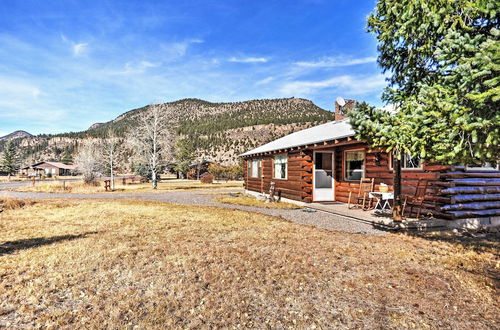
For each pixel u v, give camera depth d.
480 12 3.65
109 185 24.56
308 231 6.85
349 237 6.28
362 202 10.16
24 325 2.70
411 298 3.31
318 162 12.12
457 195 7.54
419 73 5.09
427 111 3.79
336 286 3.64
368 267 4.34
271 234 6.50
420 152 4.10
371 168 9.96
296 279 3.85
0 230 6.82
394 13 4.55
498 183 8.35
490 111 3.35
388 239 6.14
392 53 5.27
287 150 13.26
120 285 3.62
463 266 4.44
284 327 2.70
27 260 4.48
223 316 2.88
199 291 3.44
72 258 4.62
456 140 3.67
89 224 7.63
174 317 2.84
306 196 11.80
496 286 3.65
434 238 6.30
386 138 4.58
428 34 4.38
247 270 4.14
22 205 11.77
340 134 9.64
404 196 7.70
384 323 2.78
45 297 3.27
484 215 7.68
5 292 3.36
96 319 2.78
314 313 2.96
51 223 7.77
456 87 3.64
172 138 27.72
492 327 2.69
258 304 3.15
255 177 18.23
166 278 3.84
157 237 6.12
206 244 5.56
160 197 17.22
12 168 60.34
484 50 3.19
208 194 19.53
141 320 2.78
